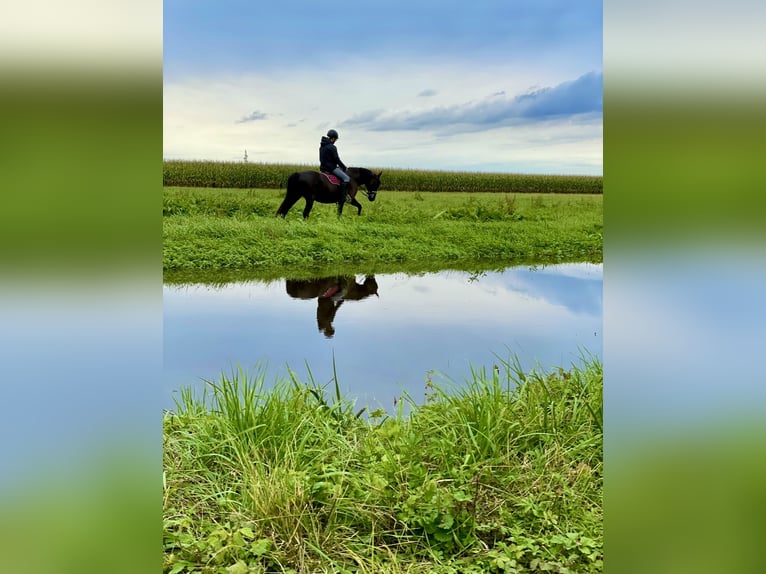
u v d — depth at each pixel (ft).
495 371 12.51
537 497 9.76
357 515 9.28
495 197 70.13
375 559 8.52
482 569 8.43
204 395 12.62
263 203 49.11
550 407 12.19
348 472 9.84
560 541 8.70
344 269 34.47
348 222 43.29
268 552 8.41
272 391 11.96
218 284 29.76
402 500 9.45
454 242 41.50
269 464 9.80
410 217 47.80
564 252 42.09
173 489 9.41
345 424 12.00
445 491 9.38
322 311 24.94
